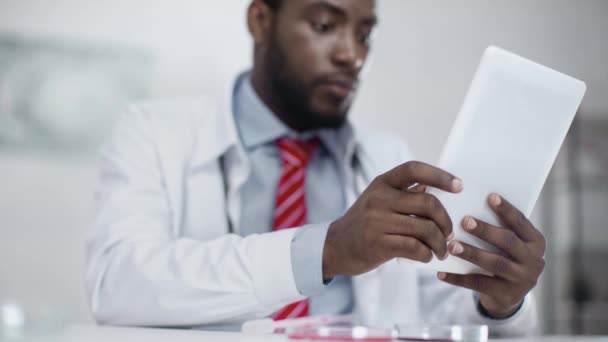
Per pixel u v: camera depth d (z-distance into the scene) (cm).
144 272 92
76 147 254
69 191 254
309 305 116
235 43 266
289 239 84
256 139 124
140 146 119
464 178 73
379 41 268
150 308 90
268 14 123
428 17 272
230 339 61
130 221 107
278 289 83
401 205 73
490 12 276
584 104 277
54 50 255
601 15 283
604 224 263
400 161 137
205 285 86
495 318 94
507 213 75
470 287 83
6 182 251
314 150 127
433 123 269
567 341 76
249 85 127
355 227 77
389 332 65
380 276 121
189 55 263
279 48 120
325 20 117
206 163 116
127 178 115
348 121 126
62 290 251
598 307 258
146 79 259
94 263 102
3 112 252
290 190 121
